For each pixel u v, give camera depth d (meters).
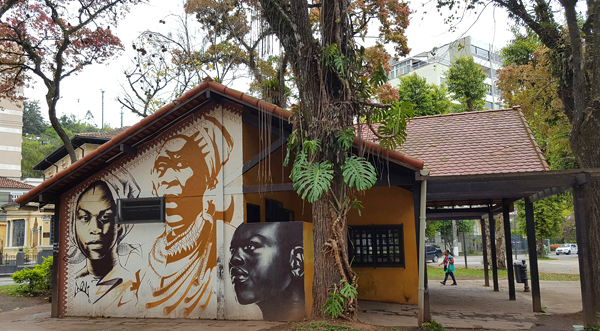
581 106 9.61
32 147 66.25
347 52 8.03
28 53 15.48
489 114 13.24
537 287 10.35
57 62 15.38
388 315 9.70
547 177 7.79
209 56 18.75
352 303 7.51
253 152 10.37
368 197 12.29
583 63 9.67
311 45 7.95
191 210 9.91
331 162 7.88
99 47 16.67
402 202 11.91
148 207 10.19
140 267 10.04
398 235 11.87
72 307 10.32
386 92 19.12
